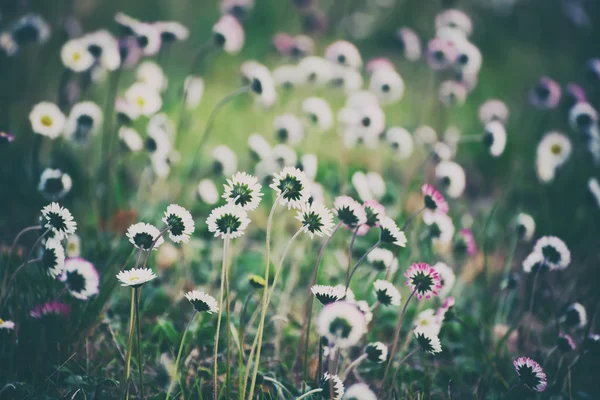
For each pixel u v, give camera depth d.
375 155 1.46
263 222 1.17
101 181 1.12
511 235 1.17
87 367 0.87
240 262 1.06
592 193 1.06
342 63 1.24
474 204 1.34
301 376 0.91
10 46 1.14
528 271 0.94
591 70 1.30
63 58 1.08
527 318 1.00
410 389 0.88
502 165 1.50
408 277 0.86
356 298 0.99
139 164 1.32
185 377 0.87
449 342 0.98
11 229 1.05
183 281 1.02
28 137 1.20
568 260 0.93
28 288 0.90
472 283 1.09
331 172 1.20
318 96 1.48
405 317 1.00
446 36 1.26
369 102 1.17
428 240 1.01
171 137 1.16
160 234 0.83
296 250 1.06
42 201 1.07
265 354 0.93
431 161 1.25
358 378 0.89
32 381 0.85
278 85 1.29
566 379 0.91
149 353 0.91
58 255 0.84
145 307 0.96
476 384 0.94
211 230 0.81
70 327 0.88
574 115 1.16
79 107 1.06
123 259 0.99
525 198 1.33
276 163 1.06
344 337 0.76
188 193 1.17
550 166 1.14
